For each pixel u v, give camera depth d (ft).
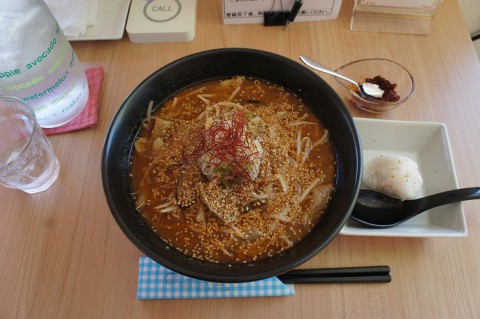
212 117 1.18
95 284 1.06
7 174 1.07
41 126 1.26
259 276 0.86
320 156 1.15
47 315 1.02
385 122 1.22
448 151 1.17
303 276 1.05
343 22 1.50
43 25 1.06
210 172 1.11
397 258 1.09
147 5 1.47
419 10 1.45
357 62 1.37
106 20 1.45
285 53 1.44
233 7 1.43
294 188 1.11
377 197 1.16
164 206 1.09
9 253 1.10
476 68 1.41
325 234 0.94
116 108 1.33
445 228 1.08
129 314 1.02
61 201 1.17
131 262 1.09
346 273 1.06
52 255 1.09
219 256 1.01
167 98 1.24
